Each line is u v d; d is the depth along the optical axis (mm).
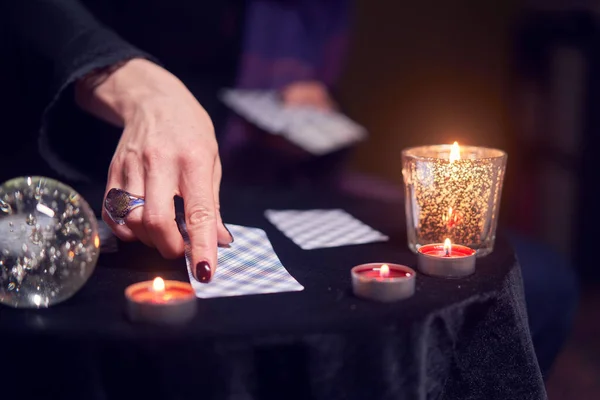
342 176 1504
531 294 1024
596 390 1522
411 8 2541
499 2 2541
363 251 759
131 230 708
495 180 735
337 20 1622
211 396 590
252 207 918
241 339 586
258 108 1393
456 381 676
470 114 2586
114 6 1207
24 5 871
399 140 2617
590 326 1842
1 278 622
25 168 1031
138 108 757
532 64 2236
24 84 963
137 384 591
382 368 610
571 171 2078
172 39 1260
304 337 592
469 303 653
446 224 740
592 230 2070
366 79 2580
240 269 701
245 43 1539
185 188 697
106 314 615
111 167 733
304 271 704
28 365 593
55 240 631
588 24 2004
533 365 695
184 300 599
